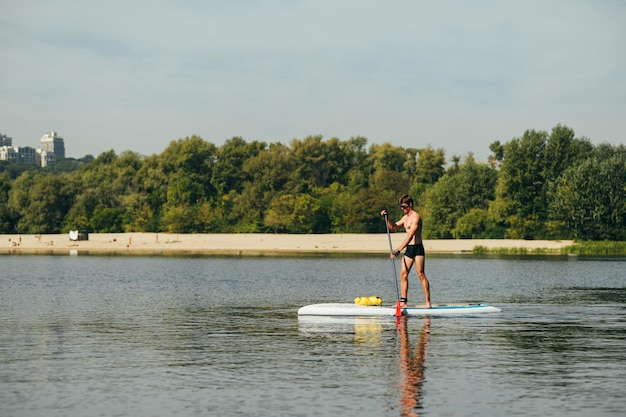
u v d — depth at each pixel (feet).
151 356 48.11
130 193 448.24
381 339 54.75
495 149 465.47
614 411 34.14
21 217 436.76
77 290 105.50
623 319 67.15
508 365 44.60
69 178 449.48
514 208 327.47
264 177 429.79
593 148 359.46
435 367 44.09
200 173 471.62
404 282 68.85
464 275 145.48
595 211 295.48
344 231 393.09
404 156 491.31
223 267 177.37
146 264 193.26
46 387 39.06
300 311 70.28
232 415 33.55
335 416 33.37
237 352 49.44
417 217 68.18
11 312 75.15
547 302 84.89
